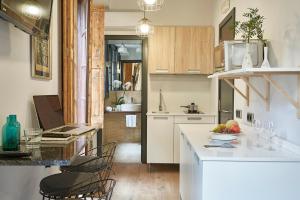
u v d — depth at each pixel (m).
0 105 1.94
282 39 2.45
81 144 2.05
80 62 4.67
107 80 7.23
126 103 7.36
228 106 4.30
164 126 5.18
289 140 2.27
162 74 5.65
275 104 2.54
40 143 2.05
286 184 1.94
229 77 3.07
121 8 5.57
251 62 2.45
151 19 5.57
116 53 7.40
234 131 2.77
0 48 1.94
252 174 1.94
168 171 5.14
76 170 2.41
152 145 5.18
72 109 3.57
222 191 1.96
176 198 3.87
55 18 3.16
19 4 1.85
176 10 5.57
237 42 2.69
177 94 5.68
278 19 2.53
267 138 2.42
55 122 2.69
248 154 2.03
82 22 4.69
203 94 5.67
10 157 1.63
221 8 4.70
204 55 5.27
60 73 3.46
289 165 1.94
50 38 2.94
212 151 2.12
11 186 2.10
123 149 6.77
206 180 1.95
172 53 5.30
